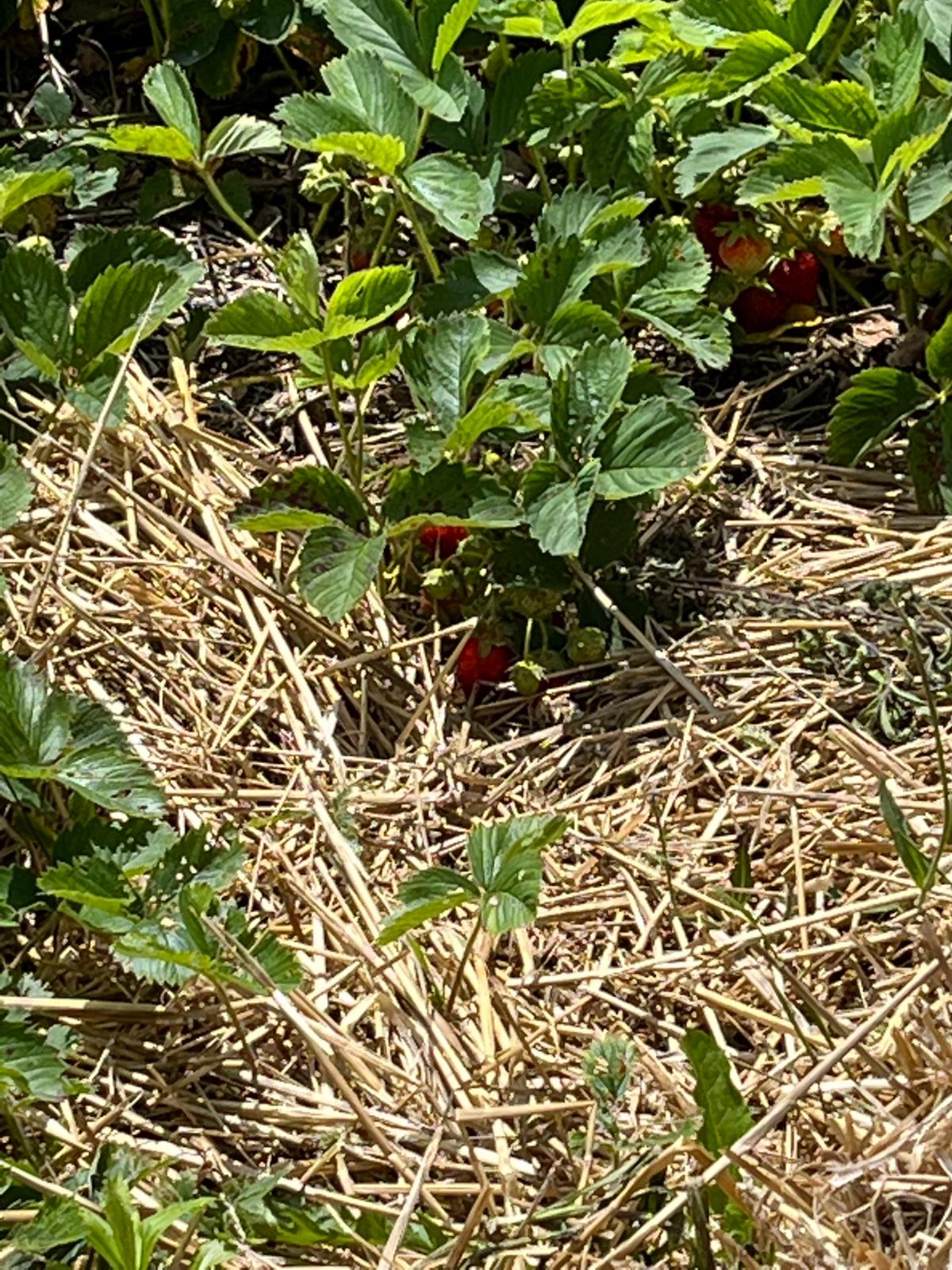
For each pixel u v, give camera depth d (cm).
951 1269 88
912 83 127
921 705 117
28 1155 95
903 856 97
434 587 121
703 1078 93
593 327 126
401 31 137
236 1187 93
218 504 130
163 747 116
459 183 132
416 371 124
